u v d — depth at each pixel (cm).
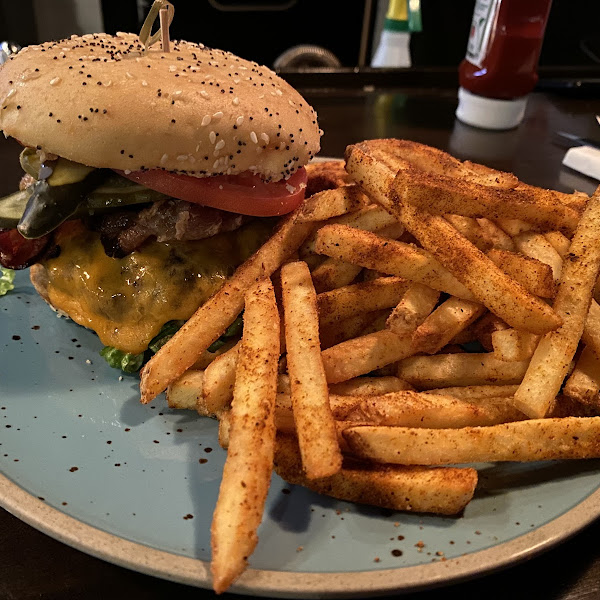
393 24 65
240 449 17
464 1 72
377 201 22
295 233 23
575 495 19
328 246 22
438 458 18
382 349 21
